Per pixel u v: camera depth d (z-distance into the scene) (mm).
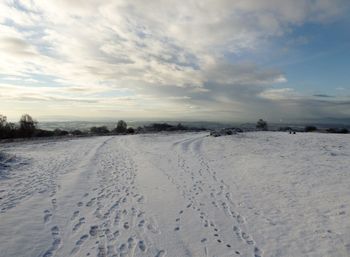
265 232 6500
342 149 20797
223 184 11086
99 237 6105
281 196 9078
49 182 11016
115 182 11438
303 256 5375
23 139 38562
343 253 5395
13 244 5562
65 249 5496
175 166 15383
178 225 6918
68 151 22141
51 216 7219
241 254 5508
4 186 10148
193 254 5492
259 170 13266
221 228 6766
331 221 6848
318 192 9203
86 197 9094
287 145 24453
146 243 5895
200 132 57000
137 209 8055
